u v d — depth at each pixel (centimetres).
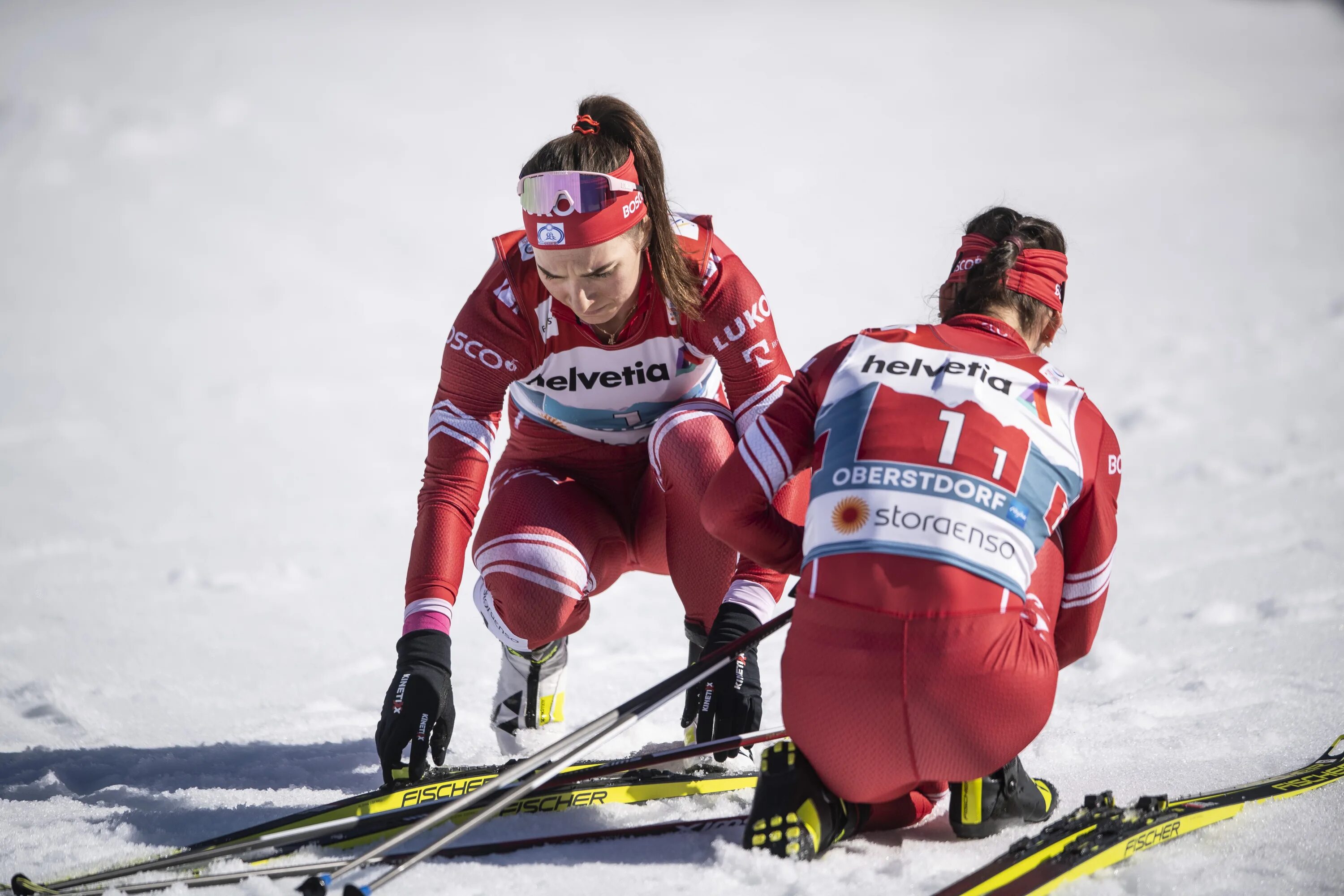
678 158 9631
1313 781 976
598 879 834
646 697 923
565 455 1231
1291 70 13525
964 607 809
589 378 1143
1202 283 5025
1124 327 4256
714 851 871
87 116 10569
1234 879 796
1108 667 1423
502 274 1112
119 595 2075
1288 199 7138
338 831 901
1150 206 7175
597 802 995
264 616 1942
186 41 17012
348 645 1778
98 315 5497
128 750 1288
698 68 15162
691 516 1117
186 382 4269
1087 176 8394
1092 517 877
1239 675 1345
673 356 1139
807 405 923
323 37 18050
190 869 864
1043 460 849
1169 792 991
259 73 14238
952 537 818
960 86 13338
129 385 4231
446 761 1210
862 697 821
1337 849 850
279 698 1530
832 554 842
